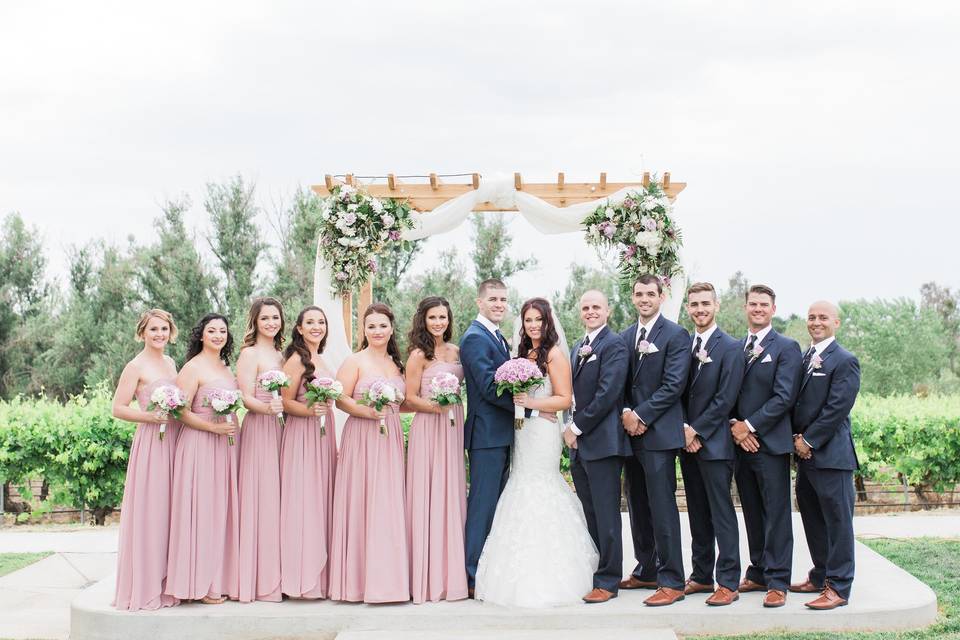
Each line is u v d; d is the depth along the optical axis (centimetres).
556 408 499
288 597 500
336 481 500
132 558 470
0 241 2194
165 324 492
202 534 478
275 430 501
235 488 493
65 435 857
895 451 921
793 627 457
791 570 522
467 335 511
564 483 513
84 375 1925
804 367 494
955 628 456
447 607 476
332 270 709
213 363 498
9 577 636
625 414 484
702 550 507
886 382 2058
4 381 2052
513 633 450
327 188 730
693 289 496
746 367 491
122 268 1995
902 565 628
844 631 454
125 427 864
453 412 511
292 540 489
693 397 491
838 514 471
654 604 470
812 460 477
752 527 506
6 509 931
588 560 497
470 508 507
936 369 2081
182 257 1739
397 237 698
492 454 507
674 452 486
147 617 459
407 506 501
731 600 474
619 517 493
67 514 945
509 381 469
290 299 1703
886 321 2106
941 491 934
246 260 1812
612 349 489
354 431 500
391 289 1586
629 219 673
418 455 503
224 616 461
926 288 3397
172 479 483
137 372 482
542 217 722
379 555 482
